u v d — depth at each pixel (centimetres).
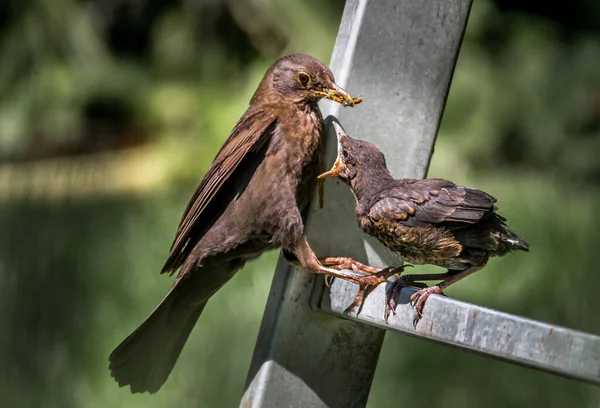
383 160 534
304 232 544
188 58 1800
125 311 1119
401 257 538
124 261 1194
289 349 520
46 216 1326
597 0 1820
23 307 1132
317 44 1689
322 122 625
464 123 1630
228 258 650
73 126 1741
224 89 1753
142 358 606
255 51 1777
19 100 1741
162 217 1333
